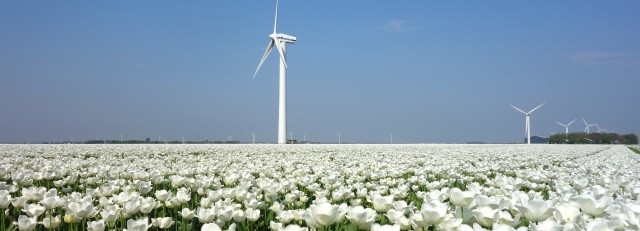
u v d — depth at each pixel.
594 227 4.11
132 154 29.11
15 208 8.02
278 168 17.75
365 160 22.77
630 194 7.89
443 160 21.38
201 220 6.18
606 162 20.28
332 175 10.88
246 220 7.32
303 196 8.78
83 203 6.37
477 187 8.41
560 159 26.25
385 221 6.95
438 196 6.73
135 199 7.29
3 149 31.59
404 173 15.91
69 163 17.41
